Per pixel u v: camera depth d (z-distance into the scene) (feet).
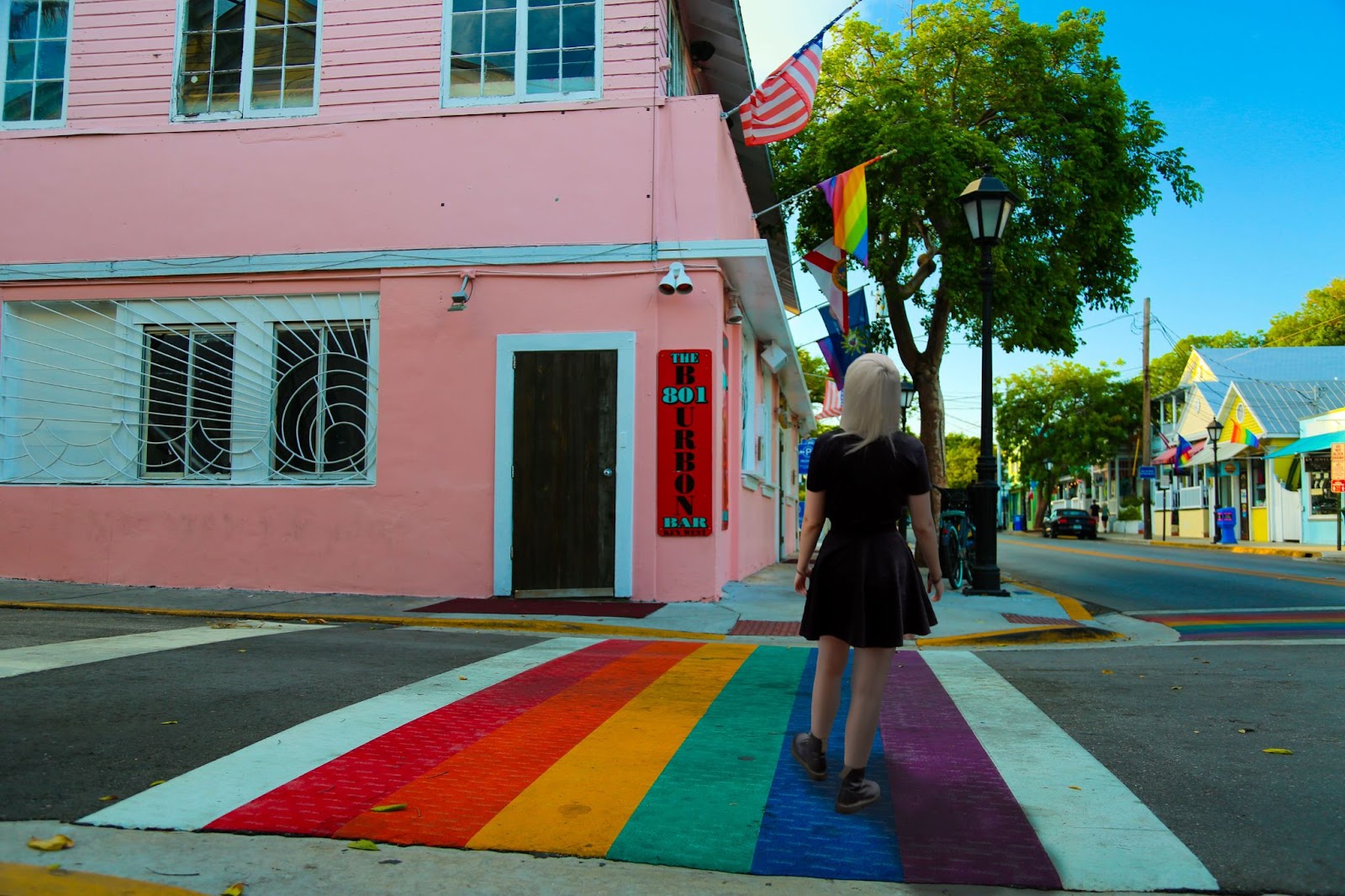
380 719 15.16
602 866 9.86
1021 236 51.52
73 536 34.73
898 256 53.42
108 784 11.79
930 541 11.86
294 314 34.78
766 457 54.19
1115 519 173.58
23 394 35.60
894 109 48.85
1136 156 56.70
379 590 33.47
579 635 27.09
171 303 35.22
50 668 17.89
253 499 34.19
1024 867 9.95
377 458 33.78
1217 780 12.68
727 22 39.01
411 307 34.09
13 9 37.09
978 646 26.45
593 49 34.37
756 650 23.99
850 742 11.43
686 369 32.73
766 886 9.48
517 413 33.32
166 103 35.96
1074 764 13.43
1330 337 142.41
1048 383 171.94
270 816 10.89
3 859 9.57
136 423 35.06
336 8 35.40
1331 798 11.92
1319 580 48.42
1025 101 53.52
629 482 32.76
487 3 34.96
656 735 14.71
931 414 56.18
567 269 33.53
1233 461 119.14
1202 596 41.14
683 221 33.30
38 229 35.86
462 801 11.54
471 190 34.22
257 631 24.85
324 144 34.99
